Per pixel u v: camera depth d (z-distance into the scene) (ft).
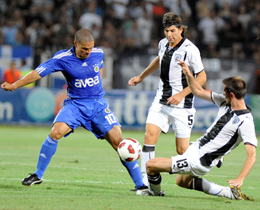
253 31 246.68
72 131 70.90
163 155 125.29
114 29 242.78
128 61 199.31
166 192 70.79
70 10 249.14
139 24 240.12
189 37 235.20
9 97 199.82
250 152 58.70
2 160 104.42
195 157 61.57
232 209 56.24
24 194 62.18
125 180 81.92
